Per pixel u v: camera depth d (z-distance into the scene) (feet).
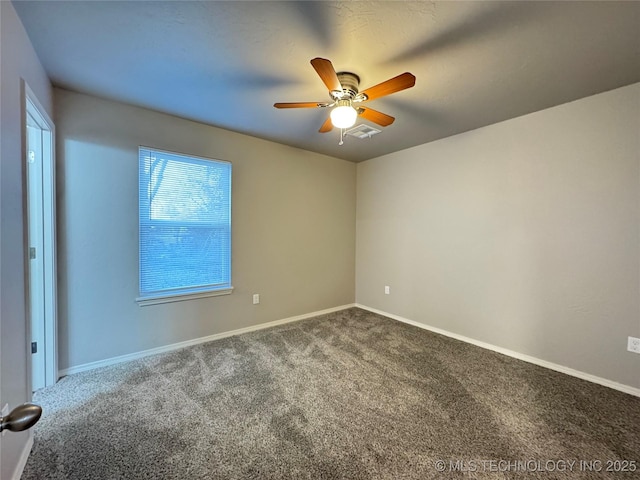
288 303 12.38
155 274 9.12
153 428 5.64
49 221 7.11
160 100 8.05
